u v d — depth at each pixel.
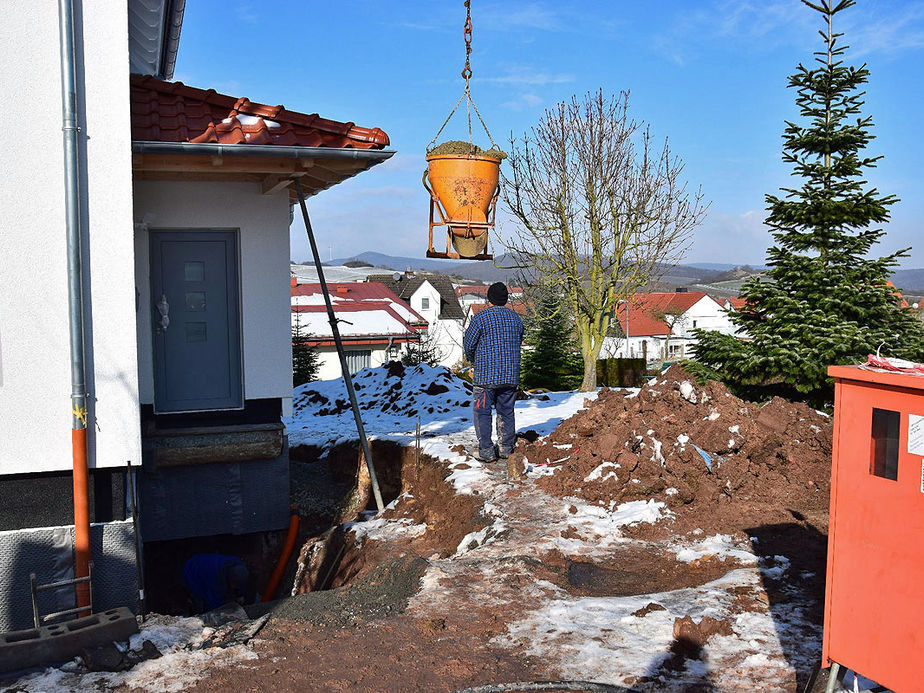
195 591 7.75
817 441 7.88
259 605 5.23
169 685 3.97
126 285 5.92
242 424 8.72
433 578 5.55
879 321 12.77
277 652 4.37
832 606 3.37
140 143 6.44
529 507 7.29
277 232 8.61
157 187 8.20
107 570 5.96
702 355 13.84
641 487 7.17
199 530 8.62
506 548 6.25
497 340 8.74
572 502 7.33
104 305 5.88
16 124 5.56
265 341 8.69
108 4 5.73
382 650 4.39
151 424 8.28
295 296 42.03
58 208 5.70
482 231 7.43
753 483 7.35
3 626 5.77
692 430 7.75
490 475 8.45
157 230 8.36
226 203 8.41
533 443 9.29
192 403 8.64
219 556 7.82
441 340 57.84
